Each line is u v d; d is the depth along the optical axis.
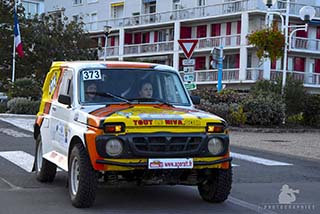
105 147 7.40
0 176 10.89
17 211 7.88
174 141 7.62
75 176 8.16
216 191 8.37
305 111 29.41
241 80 45.41
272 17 38.06
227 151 8.00
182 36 52.19
